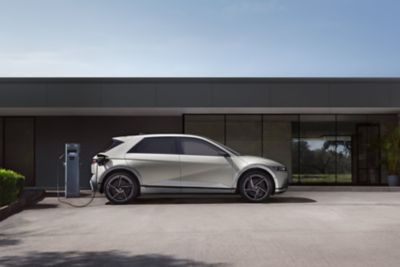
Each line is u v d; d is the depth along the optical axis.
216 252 7.62
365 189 18.91
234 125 22.03
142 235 9.13
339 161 22.33
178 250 7.81
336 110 20.45
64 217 11.62
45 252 7.82
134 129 21.95
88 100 18.77
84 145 21.86
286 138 22.17
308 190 18.88
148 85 18.89
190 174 14.20
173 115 21.98
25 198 14.50
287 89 19.19
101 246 8.21
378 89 19.28
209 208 12.98
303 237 8.73
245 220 10.75
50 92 18.73
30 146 22.30
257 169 14.27
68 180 16.66
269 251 7.65
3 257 7.50
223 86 19.03
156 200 15.19
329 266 6.72
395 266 6.69
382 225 9.98
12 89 18.67
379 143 21.31
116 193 14.21
